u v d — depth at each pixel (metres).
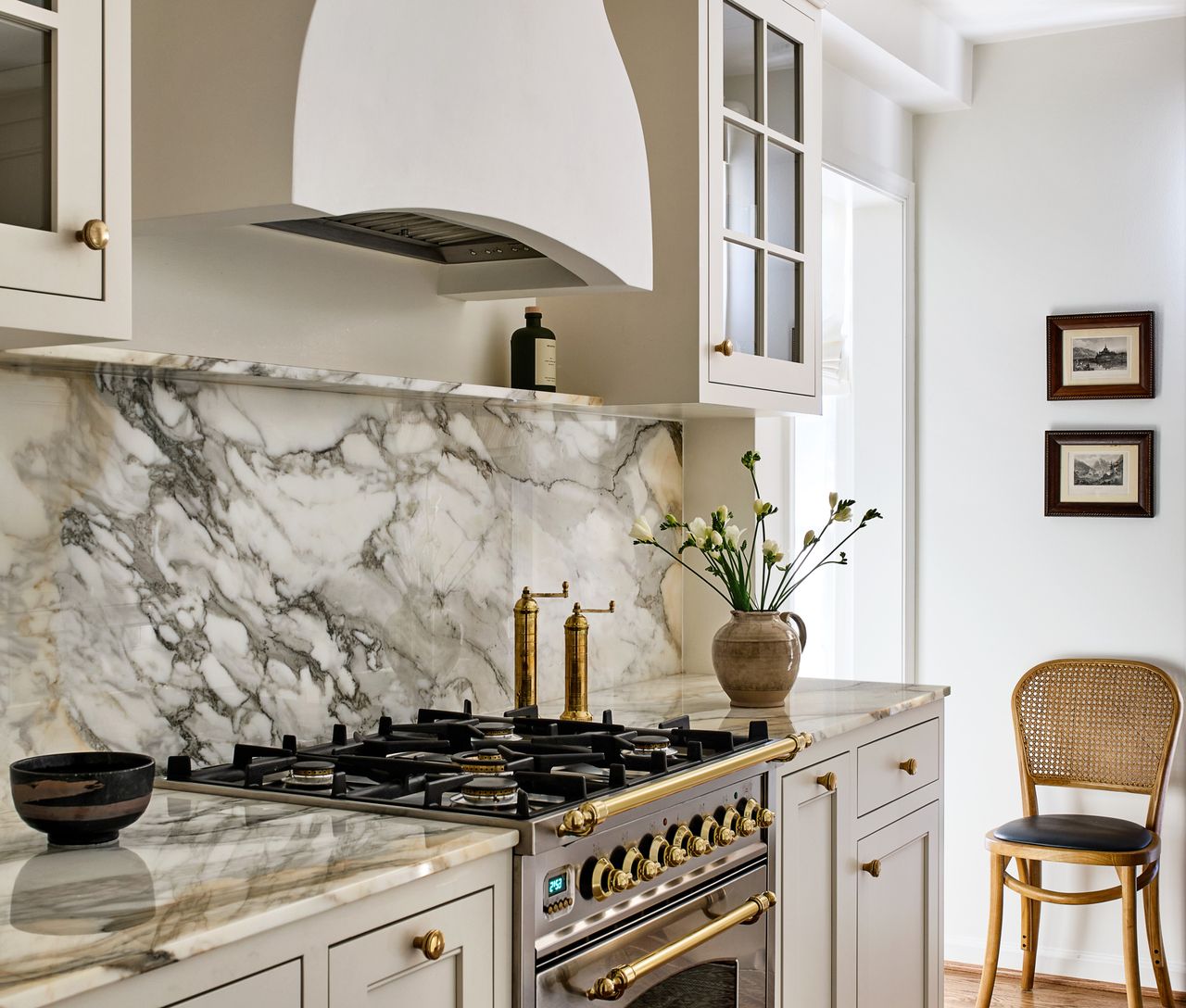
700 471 3.39
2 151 1.34
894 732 2.86
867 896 2.71
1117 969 3.99
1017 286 4.17
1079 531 4.07
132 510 1.91
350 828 1.65
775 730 2.45
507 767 1.86
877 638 4.27
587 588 3.01
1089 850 3.47
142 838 1.59
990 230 4.21
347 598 2.31
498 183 1.89
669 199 2.70
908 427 4.27
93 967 1.13
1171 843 3.91
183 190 1.69
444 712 2.36
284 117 1.61
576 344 2.82
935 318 4.29
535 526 2.82
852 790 2.63
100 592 1.86
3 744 1.72
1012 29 4.07
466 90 1.83
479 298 2.55
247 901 1.32
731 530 2.88
